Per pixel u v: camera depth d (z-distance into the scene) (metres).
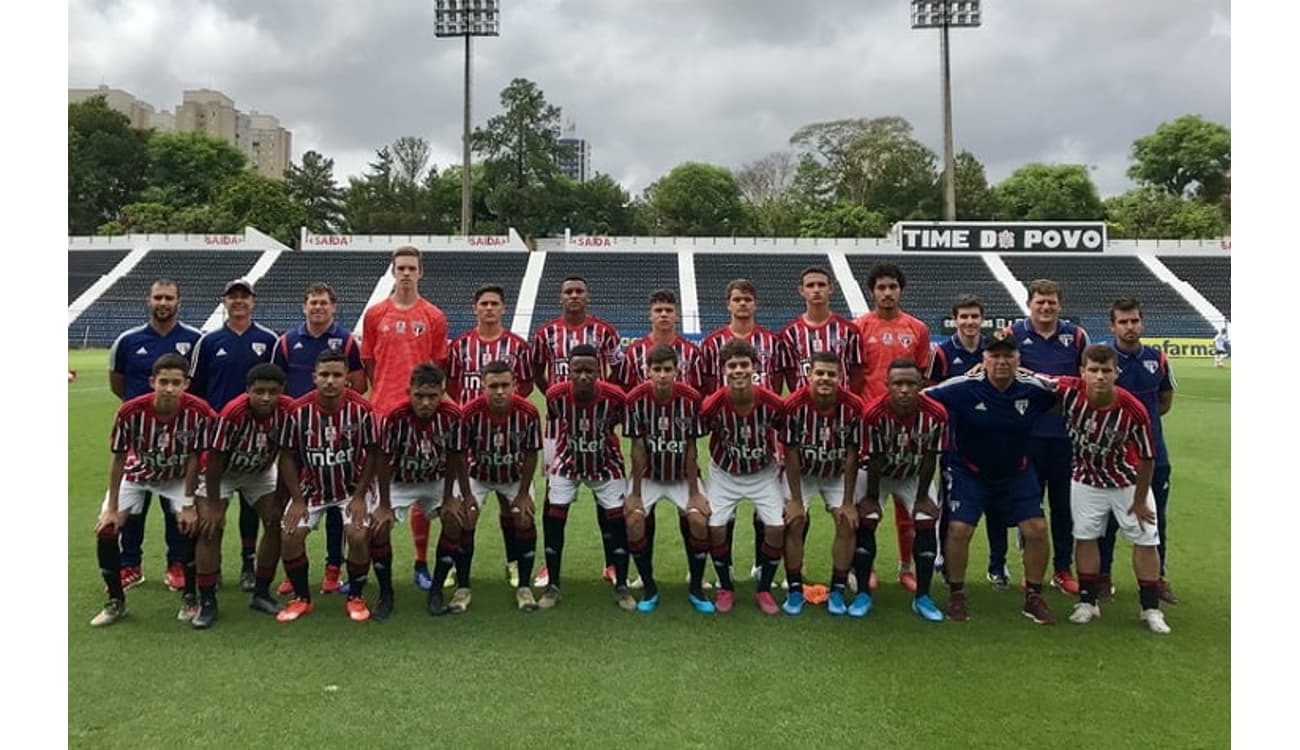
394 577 5.66
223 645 4.34
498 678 3.92
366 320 5.93
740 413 4.95
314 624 4.68
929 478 4.95
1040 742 3.35
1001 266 36.72
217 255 37.47
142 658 4.14
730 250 38.81
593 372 4.95
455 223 59.03
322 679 3.90
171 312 5.49
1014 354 4.76
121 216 54.91
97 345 31.02
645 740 3.33
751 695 3.75
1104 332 31.62
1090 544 4.78
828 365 4.82
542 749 3.25
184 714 3.53
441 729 3.40
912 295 34.72
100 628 4.56
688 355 5.82
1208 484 8.41
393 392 5.76
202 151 58.12
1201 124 57.97
